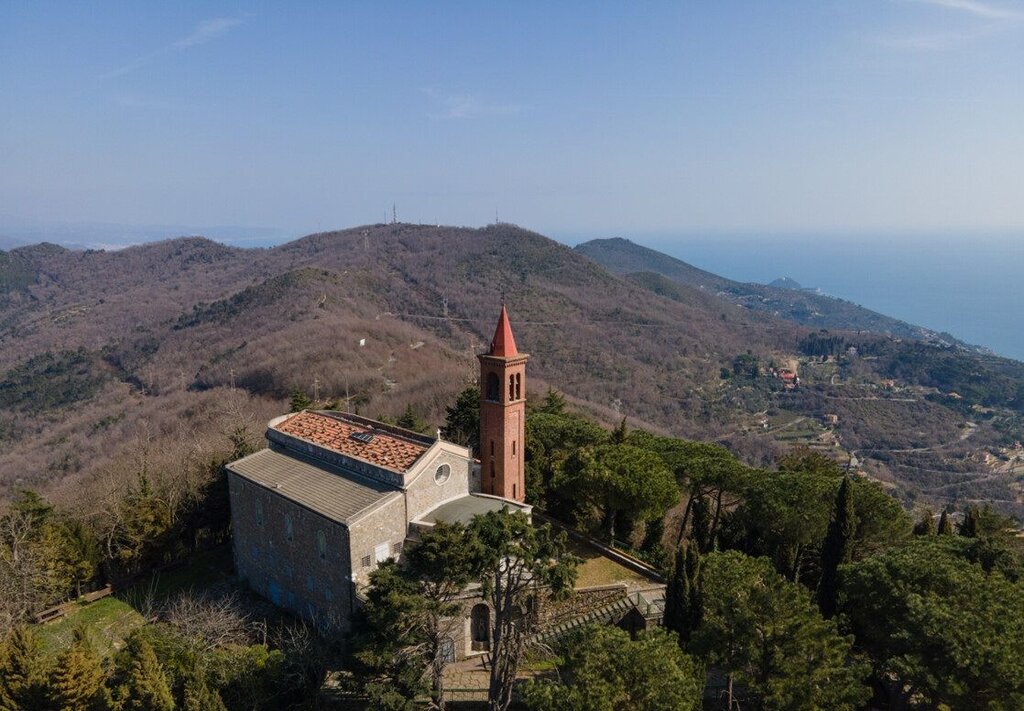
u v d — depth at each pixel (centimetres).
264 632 3916
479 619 3856
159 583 5172
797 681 2711
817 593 3872
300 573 4347
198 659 3356
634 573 4653
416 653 3133
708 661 3027
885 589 3195
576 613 4066
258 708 3212
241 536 4953
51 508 5209
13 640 3166
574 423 6788
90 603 4884
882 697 3406
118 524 5238
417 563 2838
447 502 4406
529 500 5700
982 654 2575
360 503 4000
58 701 2911
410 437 4619
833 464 6119
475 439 6700
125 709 2964
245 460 5009
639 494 4738
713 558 3566
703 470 5312
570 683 2738
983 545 3756
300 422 5291
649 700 2450
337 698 3394
